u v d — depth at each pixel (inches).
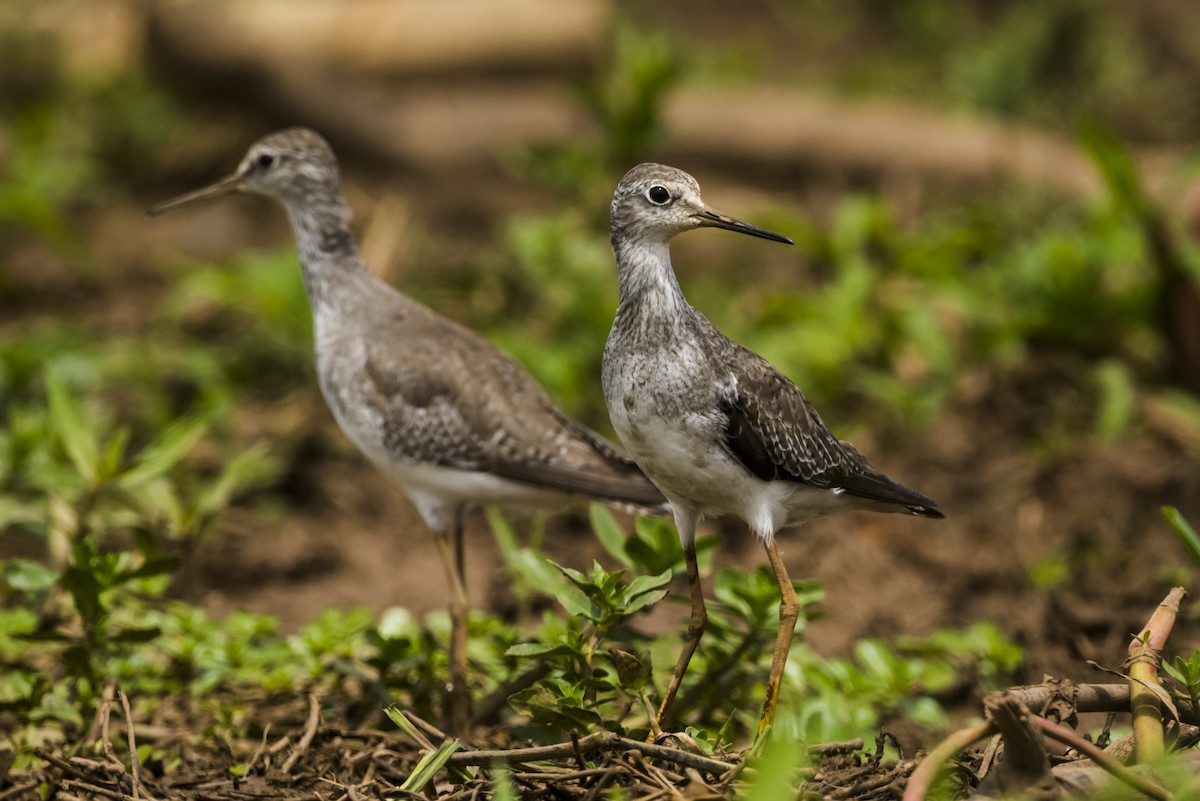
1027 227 700.0
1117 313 583.5
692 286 665.6
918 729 374.3
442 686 372.2
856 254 627.2
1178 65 970.7
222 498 452.8
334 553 502.9
